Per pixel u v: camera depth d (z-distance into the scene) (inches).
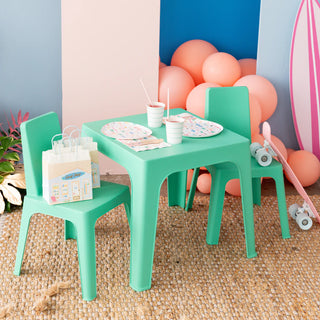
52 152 72.6
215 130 82.7
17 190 99.7
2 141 104.1
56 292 74.7
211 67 115.8
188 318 70.2
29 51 116.5
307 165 114.7
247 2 137.9
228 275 81.2
